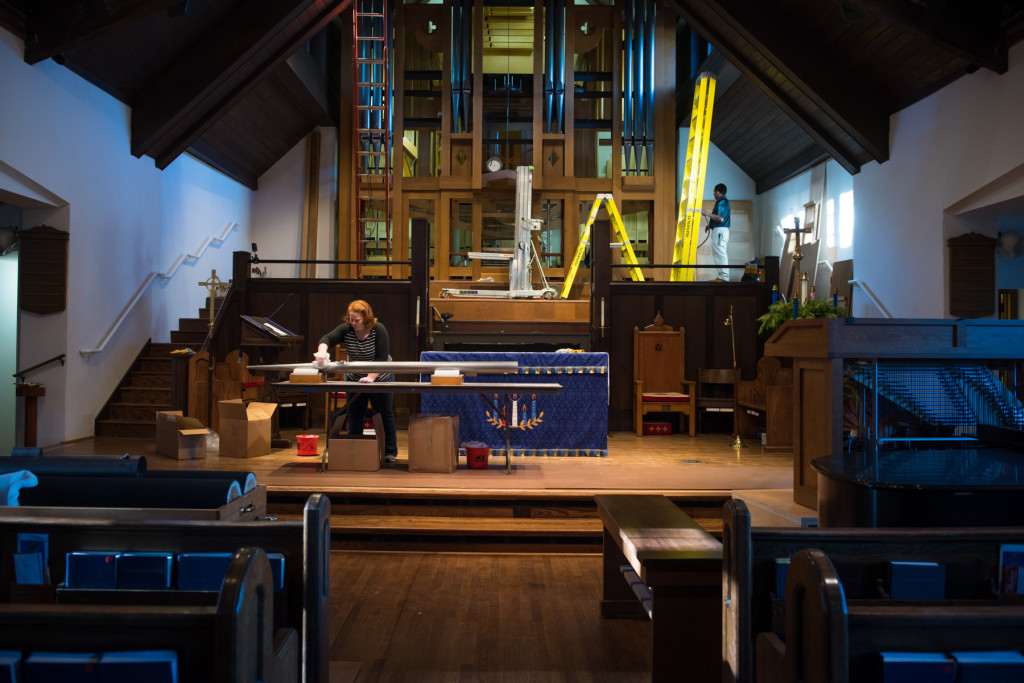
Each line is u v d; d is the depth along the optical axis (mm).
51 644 1427
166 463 5477
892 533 1824
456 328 7977
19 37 6016
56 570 1976
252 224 11102
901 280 7270
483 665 2674
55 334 6754
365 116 10461
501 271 10305
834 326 3453
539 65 10414
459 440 5883
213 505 2395
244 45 7434
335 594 3449
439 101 11336
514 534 4156
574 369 5992
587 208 10664
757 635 1770
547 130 10570
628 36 10469
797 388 3936
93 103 7039
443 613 3205
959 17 5719
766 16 7246
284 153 11141
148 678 1393
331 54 11008
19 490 2436
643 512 2932
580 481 4789
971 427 3512
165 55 7359
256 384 6605
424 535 4188
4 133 5855
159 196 8422
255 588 1415
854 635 1429
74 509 2266
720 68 9391
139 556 1906
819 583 1381
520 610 3250
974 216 6578
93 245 7129
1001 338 3469
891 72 7012
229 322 7871
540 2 10375
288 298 8016
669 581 2275
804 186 9672
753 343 8109
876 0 5656
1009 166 5801
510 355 5996
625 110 10523
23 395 6547
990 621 1435
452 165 10461
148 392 7676
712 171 11234
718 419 7934
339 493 4457
